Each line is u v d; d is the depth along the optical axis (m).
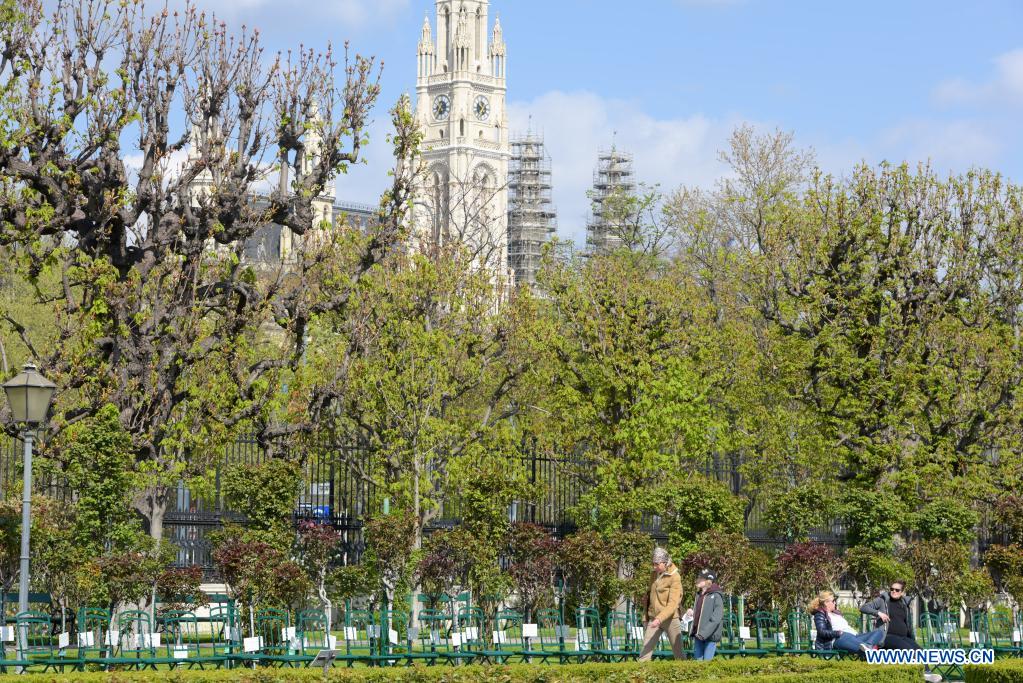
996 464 48.28
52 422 33.81
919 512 42.75
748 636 33.72
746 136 71.62
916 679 24.72
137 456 35.62
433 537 35.16
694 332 48.78
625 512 43.88
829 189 50.88
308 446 40.25
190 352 36.41
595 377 47.38
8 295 58.38
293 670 21.67
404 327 42.44
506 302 47.38
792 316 50.91
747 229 70.81
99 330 35.03
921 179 49.91
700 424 47.66
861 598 39.94
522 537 37.25
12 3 33.72
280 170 38.41
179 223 36.84
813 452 50.19
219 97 37.22
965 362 48.53
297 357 38.41
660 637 31.45
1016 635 35.31
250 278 39.06
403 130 39.88
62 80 34.91
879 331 48.59
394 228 39.91
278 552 32.19
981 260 50.03
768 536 43.06
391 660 29.53
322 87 38.44
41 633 30.30
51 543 30.84
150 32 36.00
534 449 46.53
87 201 35.22
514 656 31.44
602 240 77.75
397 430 41.44
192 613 32.00
